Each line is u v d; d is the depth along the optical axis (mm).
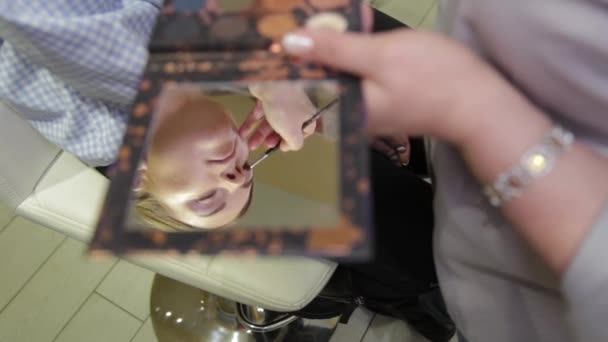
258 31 364
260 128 484
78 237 610
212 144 453
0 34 447
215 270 555
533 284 379
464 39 367
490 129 308
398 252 592
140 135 350
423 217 606
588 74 291
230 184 460
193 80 358
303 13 372
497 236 372
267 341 969
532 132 301
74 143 556
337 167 329
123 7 493
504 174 303
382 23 688
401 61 324
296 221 352
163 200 408
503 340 431
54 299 1032
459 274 431
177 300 1014
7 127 542
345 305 796
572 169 291
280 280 564
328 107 393
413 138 708
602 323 281
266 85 368
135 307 1023
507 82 335
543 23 290
